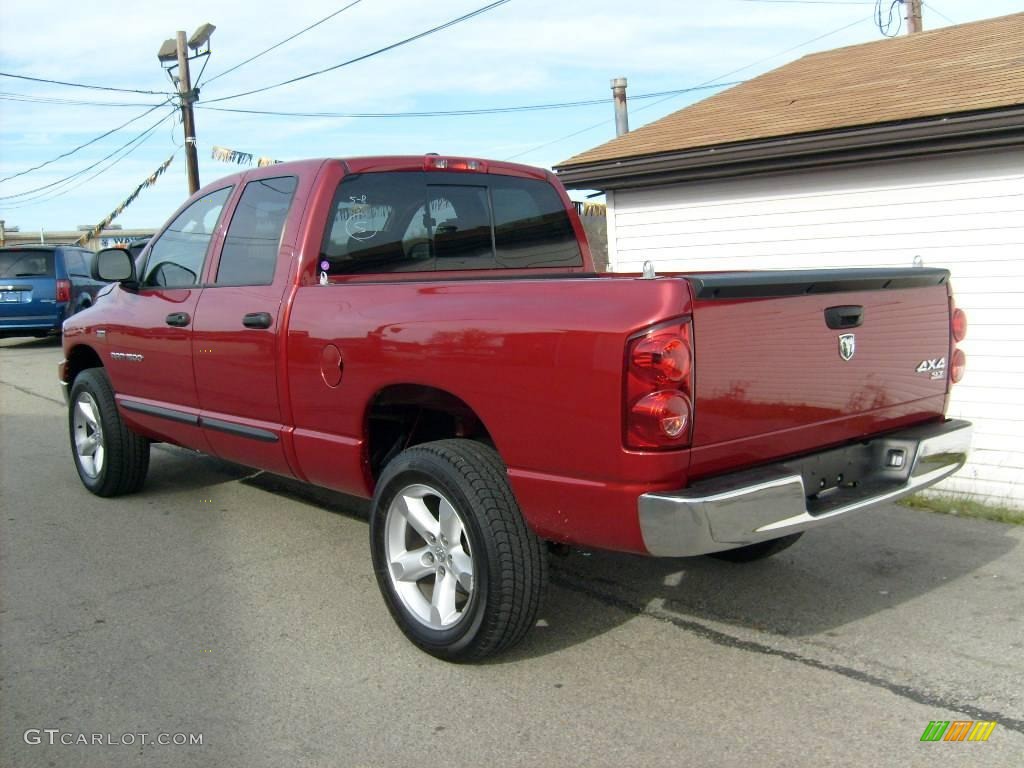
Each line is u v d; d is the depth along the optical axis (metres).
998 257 6.68
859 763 3.11
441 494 3.72
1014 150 6.52
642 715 3.43
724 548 3.21
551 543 3.99
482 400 3.57
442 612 3.81
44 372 13.55
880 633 4.13
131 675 3.80
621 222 8.70
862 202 7.28
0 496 6.52
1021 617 4.31
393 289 4.02
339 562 5.10
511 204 5.31
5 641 4.12
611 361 3.14
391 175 4.82
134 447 6.17
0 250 16.14
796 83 9.66
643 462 3.12
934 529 5.73
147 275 5.85
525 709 3.49
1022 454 6.68
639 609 4.42
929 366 4.12
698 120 8.99
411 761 3.16
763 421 3.38
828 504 3.57
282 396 4.55
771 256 7.82
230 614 4.41
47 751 3.24
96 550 5.34
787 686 3.64
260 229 4.88
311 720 3.43
